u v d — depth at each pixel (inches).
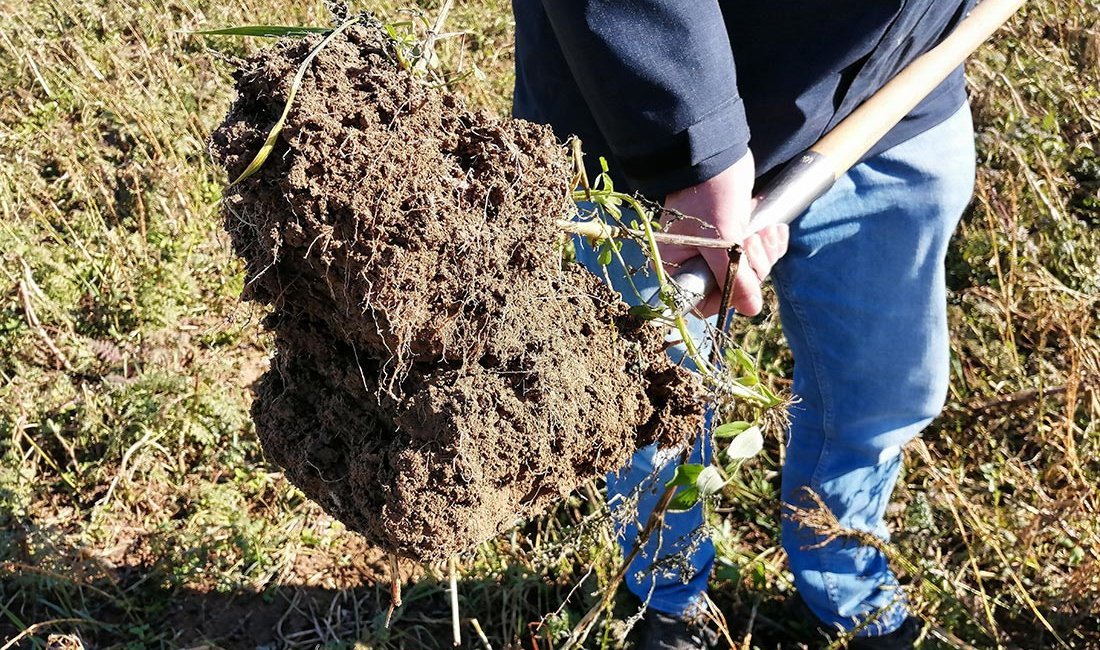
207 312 121.9
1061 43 161.0
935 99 71.7
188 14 173.8
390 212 39.7
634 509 64.5
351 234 39.8
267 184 40.3
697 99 53.9
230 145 40.4
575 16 52.8
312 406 47.0
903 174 70.2
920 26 68.9
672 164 55.4
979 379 116.1
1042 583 96.0
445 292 41.8
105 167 136.3
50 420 102.4
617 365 46.9
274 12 167.3
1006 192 128.1
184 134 142.3
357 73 42.0
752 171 58.4
